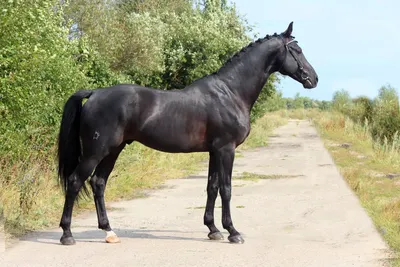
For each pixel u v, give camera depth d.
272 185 15.48
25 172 11.13
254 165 20.69
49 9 12.62
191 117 8.73
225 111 8.84
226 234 9.61
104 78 19.84
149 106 8.58
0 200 10.23
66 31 13.44
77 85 13.75
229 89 8.99
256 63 9.18
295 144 30.88
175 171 18.17
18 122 11.37
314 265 7.48
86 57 15.54
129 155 16.00
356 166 19.52
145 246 8.62
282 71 9.48
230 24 27.36
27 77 10.94
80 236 9.30
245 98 9.10
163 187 15.30
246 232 9.70
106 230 8.88
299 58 9.45
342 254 8.05
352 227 9.95
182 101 8.74
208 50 25.02
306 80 9.49
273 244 8.77
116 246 8.59
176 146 8.74
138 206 12.34
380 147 23.84
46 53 11.73
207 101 8.83
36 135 12.16
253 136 32.66
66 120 8.56
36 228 9.80
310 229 9.87
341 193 13.83
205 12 29.00
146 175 16.23
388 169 18.59
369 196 13.28
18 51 10.67
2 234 9.12
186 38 25.06
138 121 8.54
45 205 10.95
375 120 30.94
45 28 12.09
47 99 12.16
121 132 8.51
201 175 17.97
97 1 22.64
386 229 9.64
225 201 8.90
